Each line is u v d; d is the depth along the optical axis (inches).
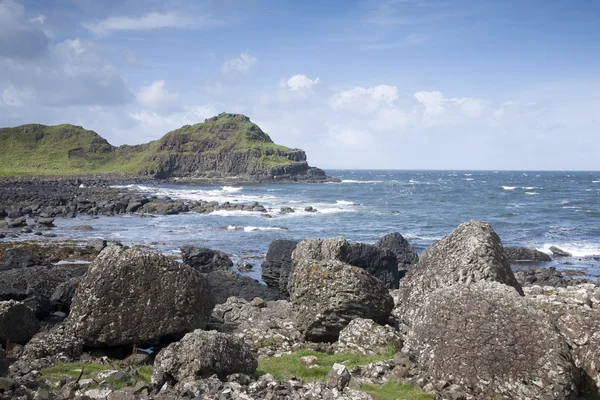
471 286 374.6
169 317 490.9
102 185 5418.3
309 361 423.2
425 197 3934.5
